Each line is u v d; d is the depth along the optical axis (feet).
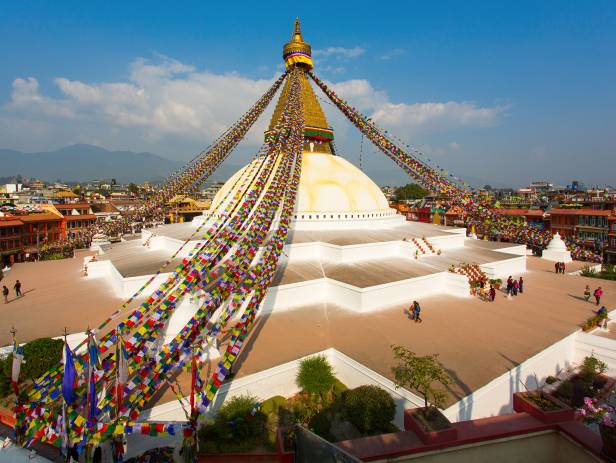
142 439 31.19
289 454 18.85
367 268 65.98
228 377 36.45
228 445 29.43
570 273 82.38
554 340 45.37
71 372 24.20
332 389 38.99
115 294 61.16
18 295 63.10
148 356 33.50
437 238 81.71
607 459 16.52
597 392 40.83
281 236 57.11
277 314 53.93
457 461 18.54
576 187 303.07
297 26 98.84
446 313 54.39
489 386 35.27
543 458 19.31
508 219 83.35
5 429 32.55
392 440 18.63
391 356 40.65
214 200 93.81
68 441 24.64
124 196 314.96
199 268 41.70
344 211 83.76
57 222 165.17
